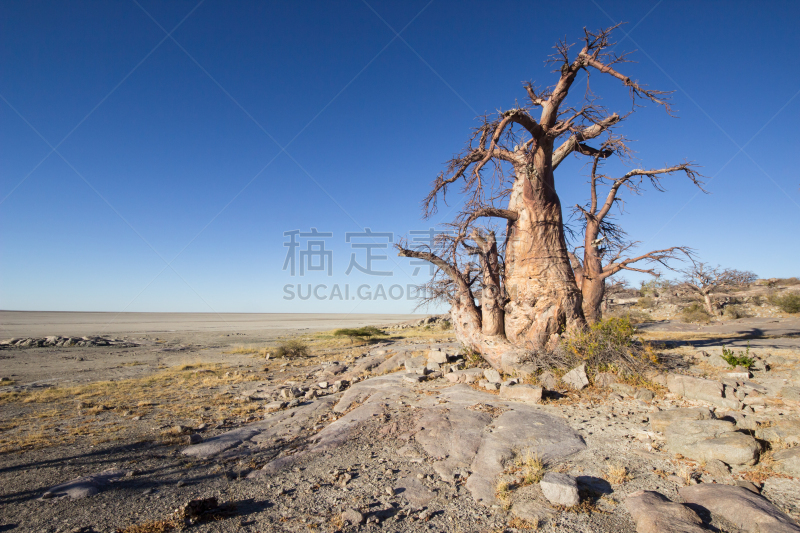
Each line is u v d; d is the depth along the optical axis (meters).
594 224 13.53
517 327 12.55
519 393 9.17
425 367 13.39
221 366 19.94
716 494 4.44
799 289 47.06
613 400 8.89
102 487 5.59
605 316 12.63
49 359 24.05
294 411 10.05
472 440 6.74
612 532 4.08
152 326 72.62
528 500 4.77
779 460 5.24
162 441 7.83
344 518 4.47
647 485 5.04
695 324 34.12
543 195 12.21
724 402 8.02
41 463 6.64
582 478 5.30
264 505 4.97
